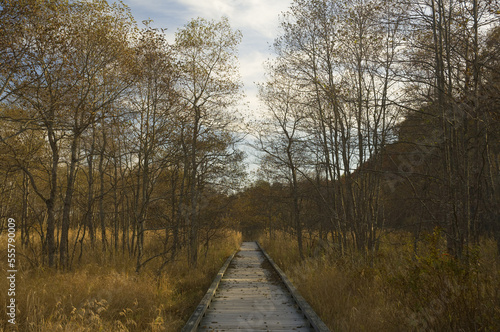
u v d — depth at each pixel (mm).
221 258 19906
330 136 14617
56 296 7449
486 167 9578
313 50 13547
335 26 12898
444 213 8953
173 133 13867
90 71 12055
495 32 8031
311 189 17172
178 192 16719
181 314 8227
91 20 11641
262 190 20125
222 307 8547
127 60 12273
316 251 15680
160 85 13242
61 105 10547
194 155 14578
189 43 14586
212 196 17969
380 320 6348
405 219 14617
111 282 8820
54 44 10133
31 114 10289
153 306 7914
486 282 6070
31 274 9594
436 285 6305
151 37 12812
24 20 9484
